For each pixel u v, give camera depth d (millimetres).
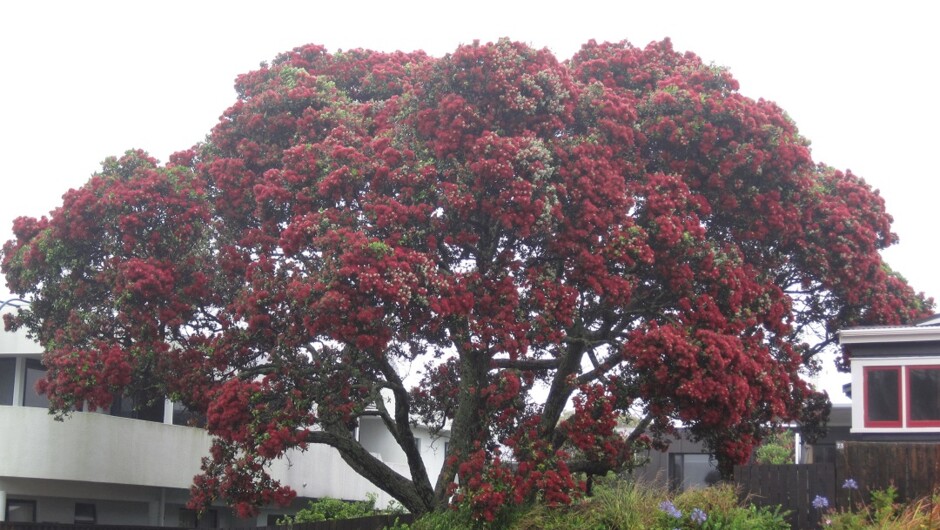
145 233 23969
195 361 23359
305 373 22547
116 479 27109
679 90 23750
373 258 20594
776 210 23500
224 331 23578
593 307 22797
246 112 25328
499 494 19922
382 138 23062
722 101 23328
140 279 23062
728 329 22062
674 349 20766
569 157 22047
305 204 22734
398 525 23953
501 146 21141
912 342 21234
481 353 23109
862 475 17656
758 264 24172
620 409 22047
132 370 23094
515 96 21969
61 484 26922
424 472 24734
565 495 20000
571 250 21656
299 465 33406
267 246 23453
